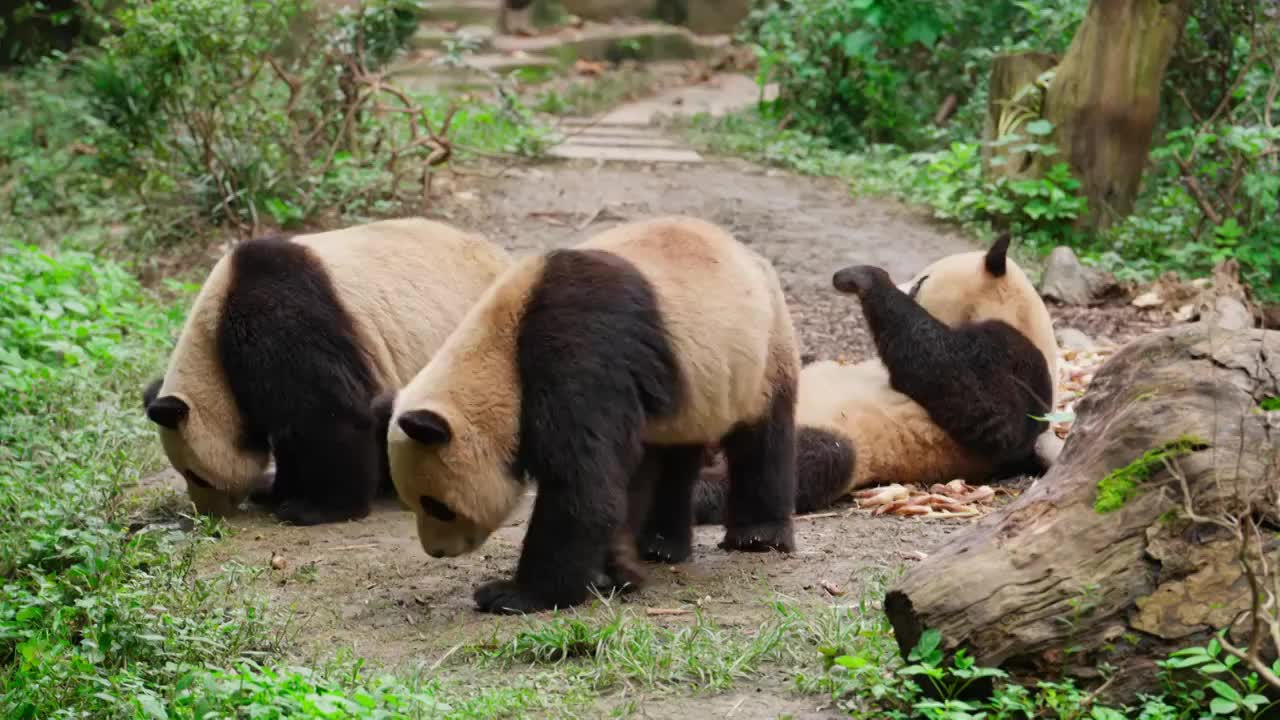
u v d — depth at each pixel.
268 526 9.41
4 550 8.41
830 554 8.62
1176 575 5.84
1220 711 5.53
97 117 17.83
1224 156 16.89
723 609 7.65
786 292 15.10
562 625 7.10
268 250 9.43
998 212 17.45
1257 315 14.31
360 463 9.52
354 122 18.12
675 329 7.61
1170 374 6.34
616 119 23.92
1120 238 16.48
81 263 14.38
